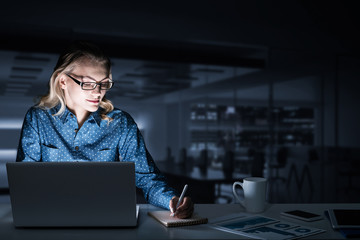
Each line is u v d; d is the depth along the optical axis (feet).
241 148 20.13
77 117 4.90
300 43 17.54
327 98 20.34
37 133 4.70
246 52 19.98
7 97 15.83
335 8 12.86
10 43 15.08
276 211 4.48
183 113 19.15
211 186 14.60
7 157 15.81
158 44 18.35
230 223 3.86
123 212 3.59
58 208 3.54
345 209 4.30
